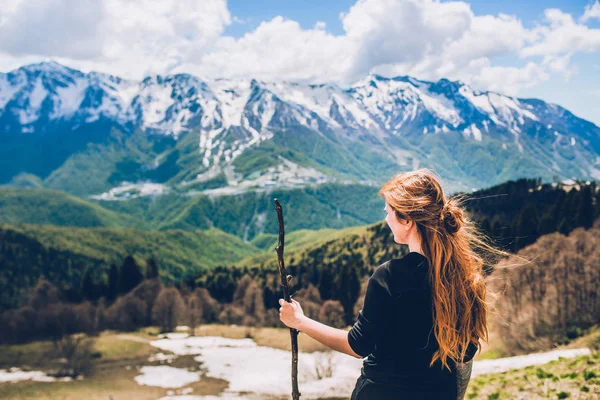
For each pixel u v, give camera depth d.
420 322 2.70
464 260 2.75
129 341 103.31
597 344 18.28
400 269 2.78
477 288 2.73
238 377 73.62
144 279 174.25
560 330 45.75
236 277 197.00
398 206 2.84
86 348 87.19
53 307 107.81
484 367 29.19
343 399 29.28
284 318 3.15
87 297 164.38
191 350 100.38
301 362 52.81
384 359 2.75
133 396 65.31
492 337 45.22
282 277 3.17
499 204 198.00
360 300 121.31
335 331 2.94
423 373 2.68
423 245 2.78
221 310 146.38
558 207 135.25
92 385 71.69
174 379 74.69
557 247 57.62
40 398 64.94
